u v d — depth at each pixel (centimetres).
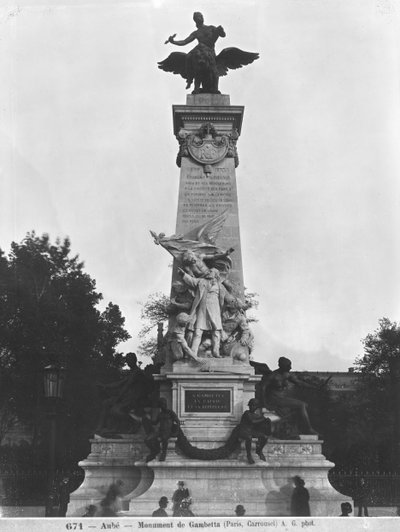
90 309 5894
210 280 3231
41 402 5291
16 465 4159
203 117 3553
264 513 2919
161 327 4319
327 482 3041
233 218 3419
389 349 5697
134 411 3269
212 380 3114
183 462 2952
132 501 2898
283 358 3294
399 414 5475
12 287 5709
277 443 3098
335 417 5241
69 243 5944
